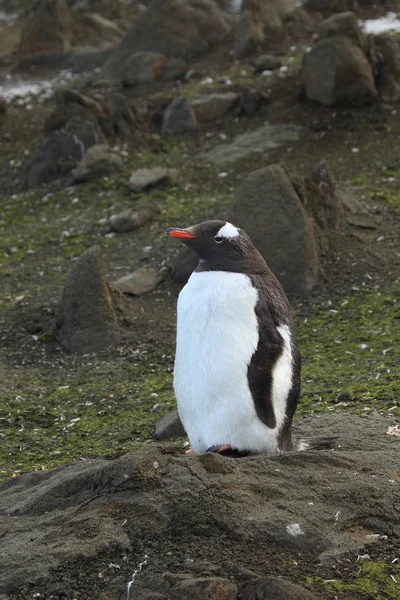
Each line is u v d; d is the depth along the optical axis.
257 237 29.69
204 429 15.41
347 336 25.41
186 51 52.47
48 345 27.72
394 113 41.31
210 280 15.43
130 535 12.29
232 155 40.59
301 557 12.12
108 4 67.19
